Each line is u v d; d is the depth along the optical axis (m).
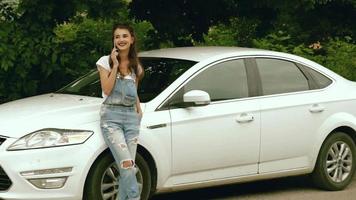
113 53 6.30
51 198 6.28
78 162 6.34
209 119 7.20
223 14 11.49
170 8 11.04
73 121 6.50
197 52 7.84
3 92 9.00
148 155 6.82
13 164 6.21
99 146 6.44
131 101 6.40
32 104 7.02
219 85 7.45
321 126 8.15
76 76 9.22
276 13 11.45
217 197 7.99
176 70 7.39
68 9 8.96
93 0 8.93
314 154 8.12
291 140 7.87
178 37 11.44
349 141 8.46
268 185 8.71
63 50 9.10
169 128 6.93
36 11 8.88
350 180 8.53
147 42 11.34
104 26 9.84
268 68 7.93
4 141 6.31
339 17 12.47
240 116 7.43
